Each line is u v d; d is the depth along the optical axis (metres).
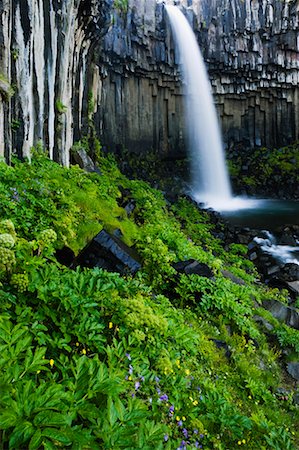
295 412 5.42
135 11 22.31
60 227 6.07
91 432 2.46
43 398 2.31
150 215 11.31
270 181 27.11
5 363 2.66
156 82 25.61
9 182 6.47
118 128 24.39
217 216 18.58
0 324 3.00
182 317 5.95
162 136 26.67
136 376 3.63
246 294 8.16
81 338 3.53
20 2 8.36
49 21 10.26
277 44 26.89
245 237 15.47
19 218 5.48
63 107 11.68
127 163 24.58
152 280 7.11
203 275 7.80
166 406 3.58
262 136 29.41
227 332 6.69
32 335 3.38
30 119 9.37
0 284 3.46
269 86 28.27
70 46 12.67
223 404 4.25
